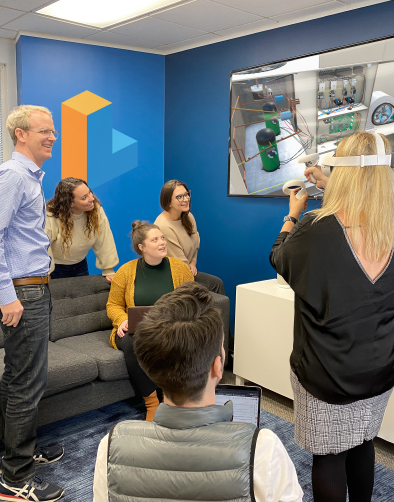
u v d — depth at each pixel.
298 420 1.51
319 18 3.23
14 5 3.17
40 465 2.24
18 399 1.95
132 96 4.43
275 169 3.61
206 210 4.32
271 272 3.77
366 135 1.38
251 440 0.80
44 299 1.97
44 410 2.38
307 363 1.42
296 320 1.50
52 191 4.09
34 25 3.62
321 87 3.23
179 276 2.84
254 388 1.69
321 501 1.46
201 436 0.80
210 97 4.11
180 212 3.38
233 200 4.03
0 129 4.26
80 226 3.08
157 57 4.52
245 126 3.78
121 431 0.84
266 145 3.64
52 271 3.17
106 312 3.11
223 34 3.83
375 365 1.37
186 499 0.77
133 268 2.84
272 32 3.54
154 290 2.79
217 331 0.85
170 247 3.38
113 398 2.64
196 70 4.22
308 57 3.28
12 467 1.97
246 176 3.84
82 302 3.04
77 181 2.94
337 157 1.39
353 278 1.33
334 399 1.39
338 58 3.10
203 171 4.29
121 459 0.81
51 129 1.94
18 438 1.95
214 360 0.85
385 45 2.85
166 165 4.73
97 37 3.97
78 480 2.13
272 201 3.70
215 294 3.27
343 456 1.48
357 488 1.58
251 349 2.97
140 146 4.56
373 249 1.32
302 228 1.42
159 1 3.09
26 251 1.90
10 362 1.96
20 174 1.84
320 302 1.36
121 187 4.50
